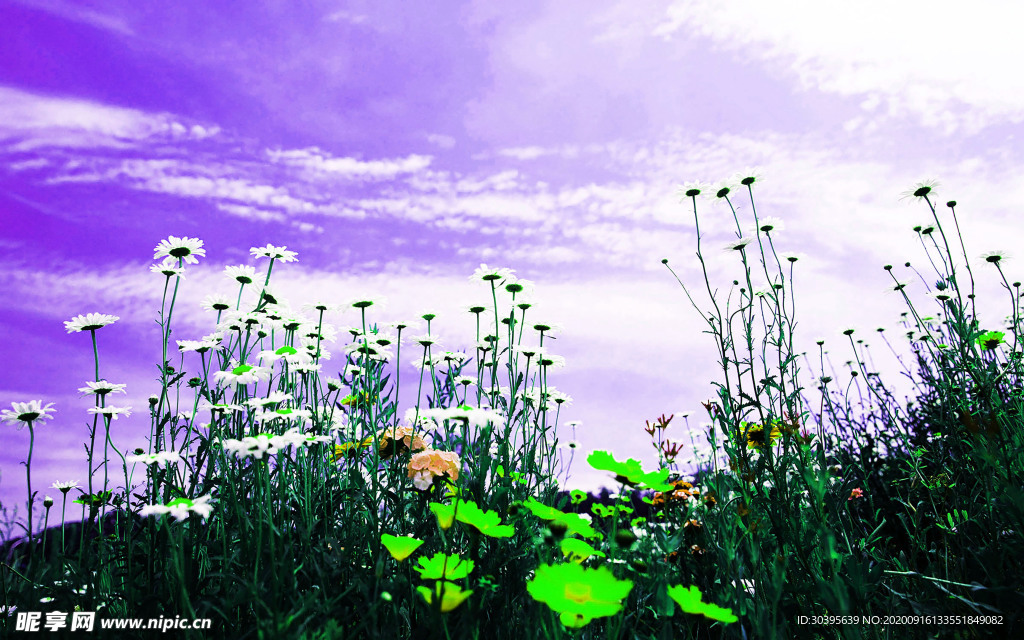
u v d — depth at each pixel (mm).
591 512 2117
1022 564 1912
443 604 1379
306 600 1525
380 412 2459
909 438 3602
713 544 2055
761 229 3363
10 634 1830
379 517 2195
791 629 1871
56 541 2561
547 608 1493
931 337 3656
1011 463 2129
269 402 2186
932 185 3322
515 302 3145
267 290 2957
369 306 3012
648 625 1793
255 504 2066
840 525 2207
